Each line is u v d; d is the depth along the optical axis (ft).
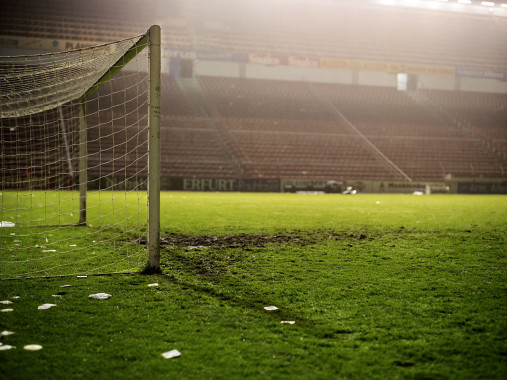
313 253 19.51
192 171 92.73
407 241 23.02
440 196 81.35
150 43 15.51
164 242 22.34
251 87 127.65
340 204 53.36
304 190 92.53
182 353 8.59
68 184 69.00
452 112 130.52
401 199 67.67
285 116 118.83
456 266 16.81
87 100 27.66
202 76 127.85
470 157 110.52
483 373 7.83
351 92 134.41
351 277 14.99
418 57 130.93
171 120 106.93
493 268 16.44
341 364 8.17
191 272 15.66
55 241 22.27
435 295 12.79
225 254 19.16
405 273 15.62
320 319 10.66
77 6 114.93
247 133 108.47
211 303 11.89
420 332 9.79
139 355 8.48
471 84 148.77
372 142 112.47
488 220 34.19
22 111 28.09
